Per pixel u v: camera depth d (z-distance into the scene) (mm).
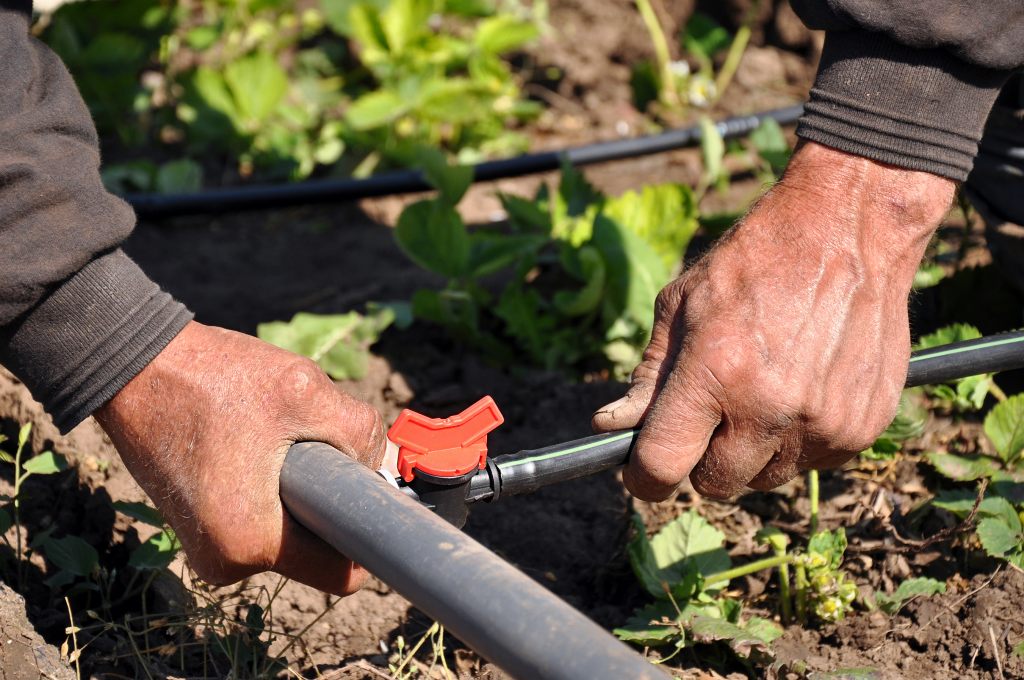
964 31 1250
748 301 1294
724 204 3312
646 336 2344
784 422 1273
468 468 1206
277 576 1700
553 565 1828
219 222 3357
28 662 1302
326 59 4105
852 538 1779
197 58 4023
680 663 1569
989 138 1941
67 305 1150
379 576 1031
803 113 1379
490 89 3418
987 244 2143
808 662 1511
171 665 1488
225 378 1168
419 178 3201
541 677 874
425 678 1493
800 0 1351
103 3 3469
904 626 1581
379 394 2314
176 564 1621
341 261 3086
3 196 1110
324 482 1105
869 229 1338
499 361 2492
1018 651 1484
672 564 1668
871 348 1321
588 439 1308
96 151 1246
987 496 1757
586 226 2543
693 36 4121
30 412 1792
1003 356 1471
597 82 4051
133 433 1201
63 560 1493
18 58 1181
